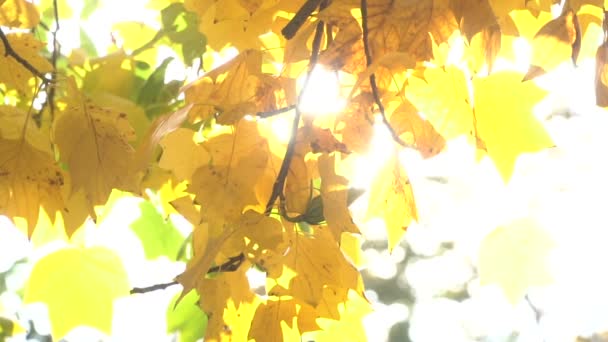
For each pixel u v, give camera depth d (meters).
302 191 1.94
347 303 2.04
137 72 2.32
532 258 2.12
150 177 2.14
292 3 2.05
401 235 1.98
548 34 1.96
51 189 1.97
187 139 1.96
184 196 2.09
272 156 1.97
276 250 1.91
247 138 1.94
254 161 1.93
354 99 1.96
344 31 1.92
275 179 1.97
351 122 1.96
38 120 2.10
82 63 2.29
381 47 1.93
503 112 2.01
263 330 1.98
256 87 1.96
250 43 2.09
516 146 2.01
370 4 1.92
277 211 1.95
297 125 1.91
